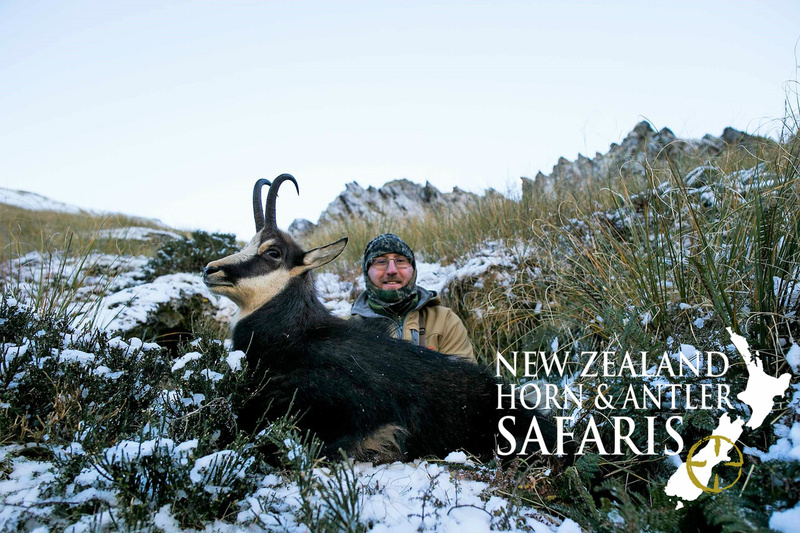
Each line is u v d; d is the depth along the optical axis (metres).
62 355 2.97
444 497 2.52
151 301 6.07
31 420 2.68
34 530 2.04
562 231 5.54
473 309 5.54
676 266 3.61
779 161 3.61
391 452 3.02
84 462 2.27
